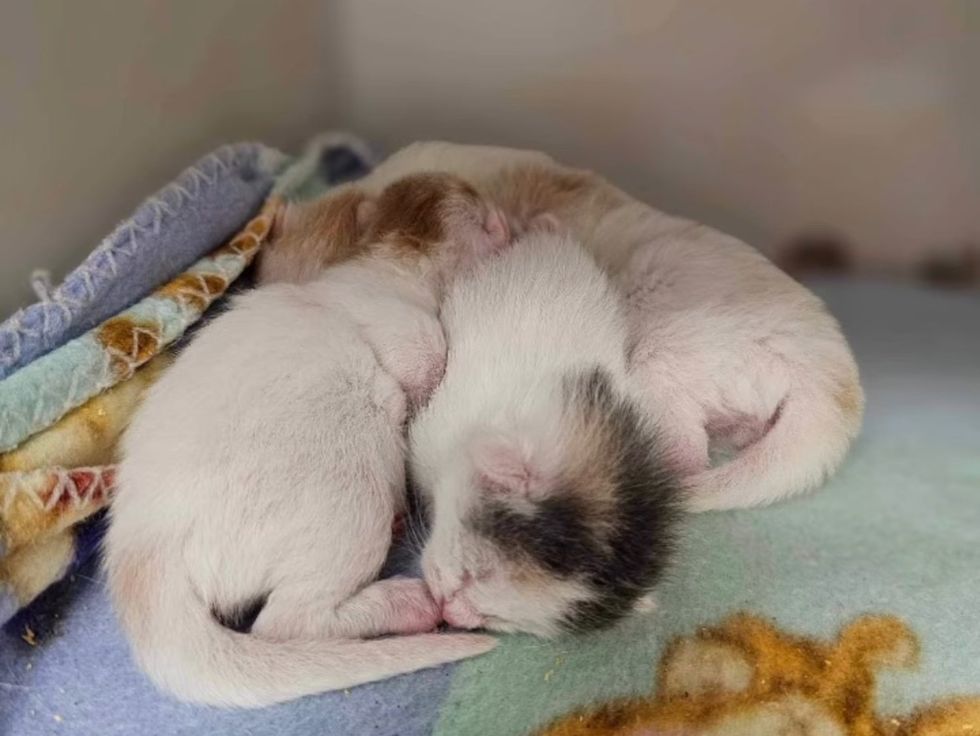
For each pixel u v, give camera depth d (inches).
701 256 7.1
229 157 7.9
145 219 6.7
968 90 8.3
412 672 5.2
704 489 6.3
